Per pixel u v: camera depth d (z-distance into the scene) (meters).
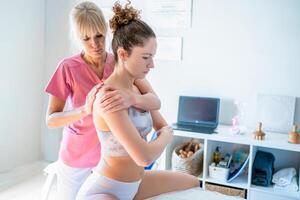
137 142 1.04
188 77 2.68
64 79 1.58
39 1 3.06
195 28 2.61
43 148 3.28
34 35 3.05
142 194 1.30
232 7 2.48
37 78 3.14
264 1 2.38
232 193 2.28
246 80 2.50
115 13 1.11
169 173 1.38
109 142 1.12
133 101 1.10
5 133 2.88
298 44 2.33
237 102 2.54
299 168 2.33
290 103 2.37
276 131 2.41
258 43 2.44
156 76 2.79
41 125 3.26
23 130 3.06
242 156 2.45
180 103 2.62
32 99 3.12
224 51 2.54
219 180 2.33
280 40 2.38
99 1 2.89
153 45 1.07
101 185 1.15
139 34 1.04
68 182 1.70
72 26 1.47
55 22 3.10
